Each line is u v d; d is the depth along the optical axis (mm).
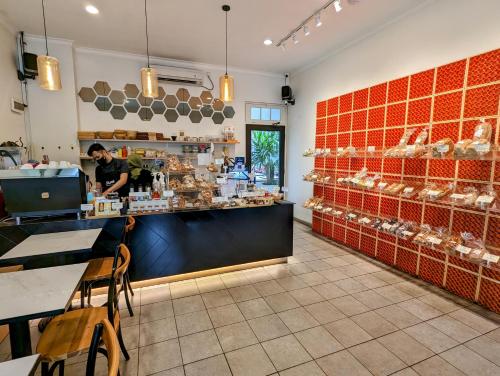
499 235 2494
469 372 1857
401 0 3154
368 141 3904
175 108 5258
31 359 958
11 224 2352
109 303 1557
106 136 4559
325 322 2406
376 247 3846
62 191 2438
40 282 1484
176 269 3117
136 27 3814
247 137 5922
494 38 2557
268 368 1890
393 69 3607
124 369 1874
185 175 3705
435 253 3072
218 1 3162
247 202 3449
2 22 3551
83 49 4531
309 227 5586
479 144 2346
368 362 1943
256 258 3502
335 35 4074
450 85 2857
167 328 2316
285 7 3293
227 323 2387
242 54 4855
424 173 3148
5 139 3590
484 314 2535
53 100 4262
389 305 2682
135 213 2889
